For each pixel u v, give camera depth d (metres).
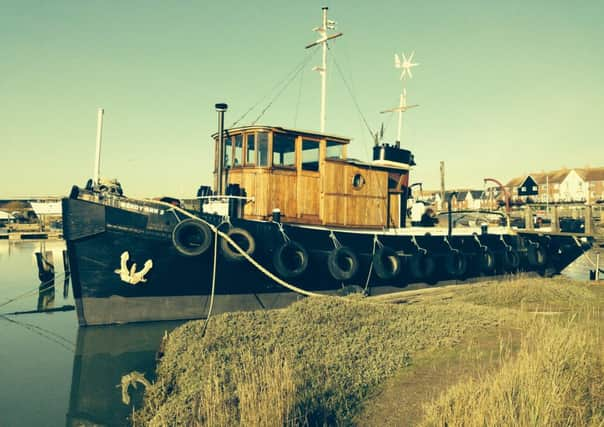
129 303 11.61
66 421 6.85
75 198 11.12
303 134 13.61
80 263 11.17
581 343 6.66
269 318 10.95
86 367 9.17
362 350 8.38
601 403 5.24
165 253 11.61
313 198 13.80
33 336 11.95
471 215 30.73
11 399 7.68
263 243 12.51
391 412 5.88
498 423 4.66
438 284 16.23
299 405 5.80
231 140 14.03
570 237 21.61
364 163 14.82
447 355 8.18
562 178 66.94
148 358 9.68
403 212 17.03
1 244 45.50
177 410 6.08
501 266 18.66
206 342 9.01
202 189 14.29
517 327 9.99
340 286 13.76
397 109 20.12
